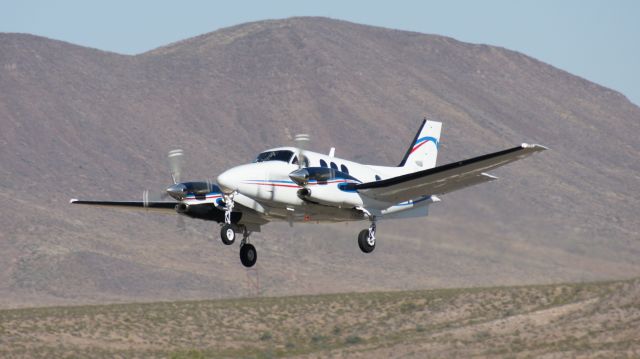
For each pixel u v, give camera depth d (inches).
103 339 6870.1
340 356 5295.3
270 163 3700.8
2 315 7091.5
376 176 4069.9
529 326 4945.9
